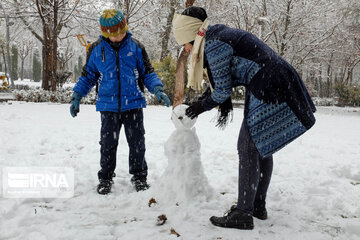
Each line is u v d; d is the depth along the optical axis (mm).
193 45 2443
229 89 2297
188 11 2420
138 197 2859
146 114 11109
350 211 2699
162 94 3084
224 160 4410
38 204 2674
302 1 22703
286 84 2178
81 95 3180
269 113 2189
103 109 3021
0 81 25969
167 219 2449
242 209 2334
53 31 18469
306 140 6566
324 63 34344
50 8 18703
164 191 2791
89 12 21172
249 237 2189
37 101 16156
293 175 3801
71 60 65688
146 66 3207
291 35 23219
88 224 2334
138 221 2416
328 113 18250
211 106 2387
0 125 6664
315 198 2922
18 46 54031
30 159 4008
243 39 2264
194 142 2816
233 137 6438
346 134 8000
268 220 2490
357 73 54719
